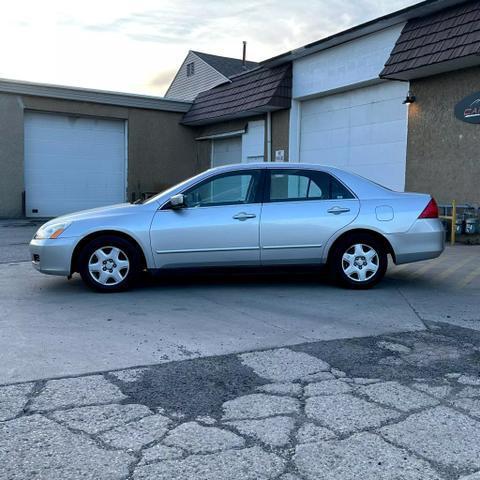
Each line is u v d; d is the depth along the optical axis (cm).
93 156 2083
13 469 286
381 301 658
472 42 1064
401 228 703
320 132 1648
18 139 1912
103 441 316
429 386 399
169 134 2209
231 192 713
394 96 1382
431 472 284
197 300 662
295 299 668
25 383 399
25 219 1911
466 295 693
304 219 700
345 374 422
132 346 485
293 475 281
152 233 688
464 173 1180
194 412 355
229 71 3053
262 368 433
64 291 712
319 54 1587
